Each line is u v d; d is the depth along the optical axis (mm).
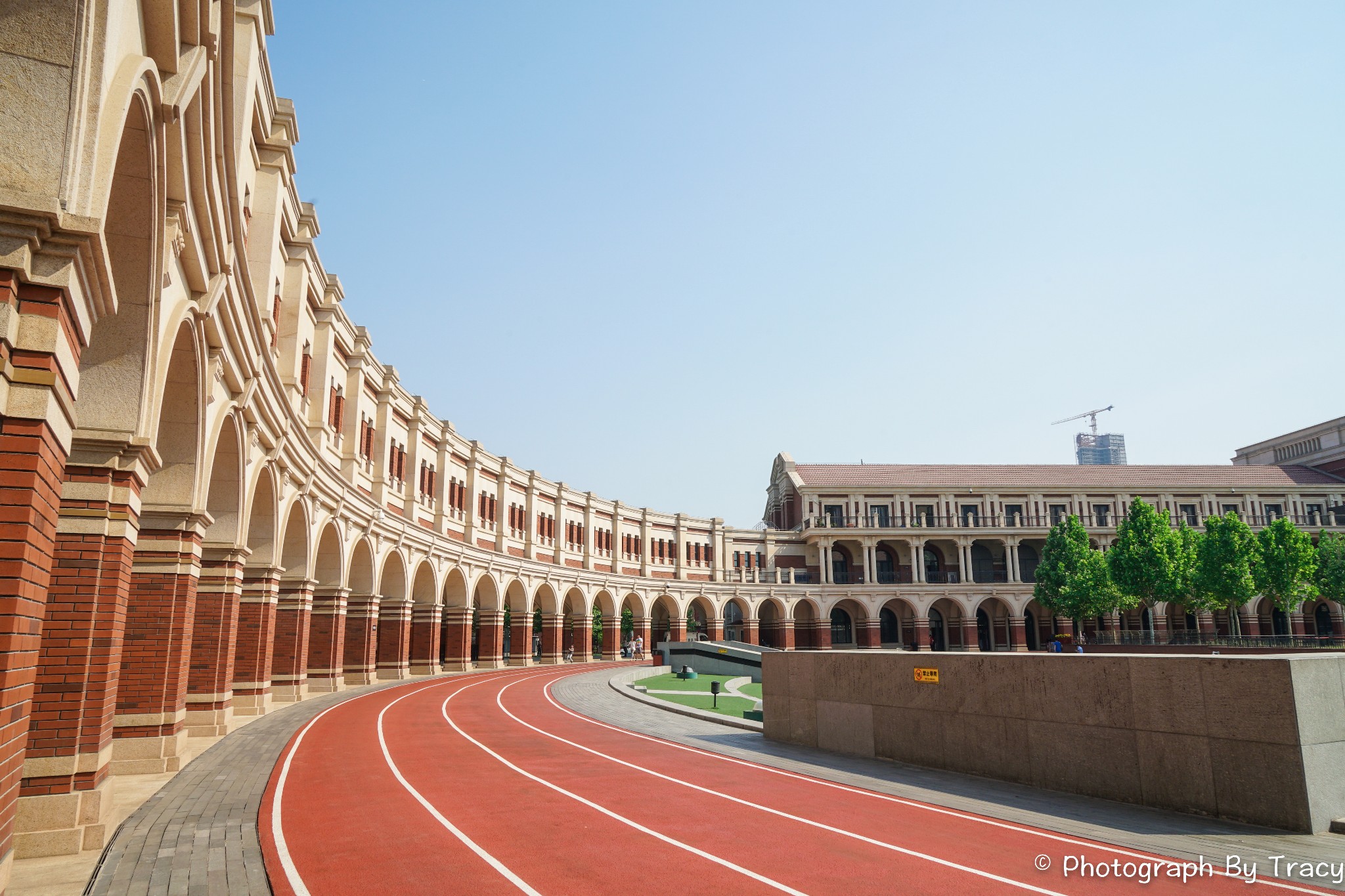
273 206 22625
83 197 6887
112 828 10805
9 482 6852
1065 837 10977
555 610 56906
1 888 6859
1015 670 15062
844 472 79250
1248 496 76625
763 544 77062
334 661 31062
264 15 19547
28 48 6746
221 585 19609
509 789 13852
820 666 19641
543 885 8805
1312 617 72438
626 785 14406
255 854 9758
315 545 28562
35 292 7039
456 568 45094
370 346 34531
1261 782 11312
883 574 76312
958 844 10586
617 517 66000
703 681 40688
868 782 15031
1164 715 12586
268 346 18859
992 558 76875
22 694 7078
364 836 10656
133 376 10695
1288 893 8672
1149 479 79312
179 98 8805
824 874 9320
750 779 15188
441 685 36156
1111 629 71312
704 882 9000
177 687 15453
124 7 7504
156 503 15430
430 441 42906
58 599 10305
